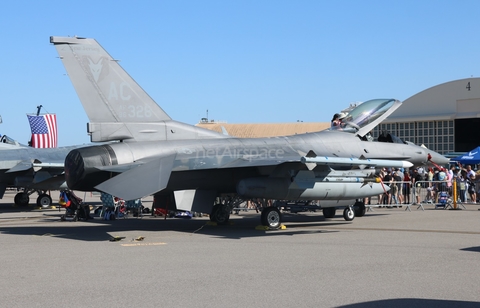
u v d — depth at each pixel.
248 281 6.58
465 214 16.53
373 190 12.98
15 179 20.98
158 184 10.36
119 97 12.13
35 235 11.40
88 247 9.45
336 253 8.73
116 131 12.04
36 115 30.16
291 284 6.42
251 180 11.95
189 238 10.80
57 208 21.98
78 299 5.71
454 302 5.60
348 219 14.73
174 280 6.63
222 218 13.92
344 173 12.46
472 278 6.76
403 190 19.70
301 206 14.12
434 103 40.34
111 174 11.62
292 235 11.32
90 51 11.89
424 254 8.61
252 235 11.35
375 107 16.11
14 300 5.67
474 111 38.59
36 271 7.21
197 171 12.56
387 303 5.55
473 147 40.88
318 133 15.00
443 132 40.16
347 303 5.55
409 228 12.56
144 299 5.71
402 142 16.62
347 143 14.99
